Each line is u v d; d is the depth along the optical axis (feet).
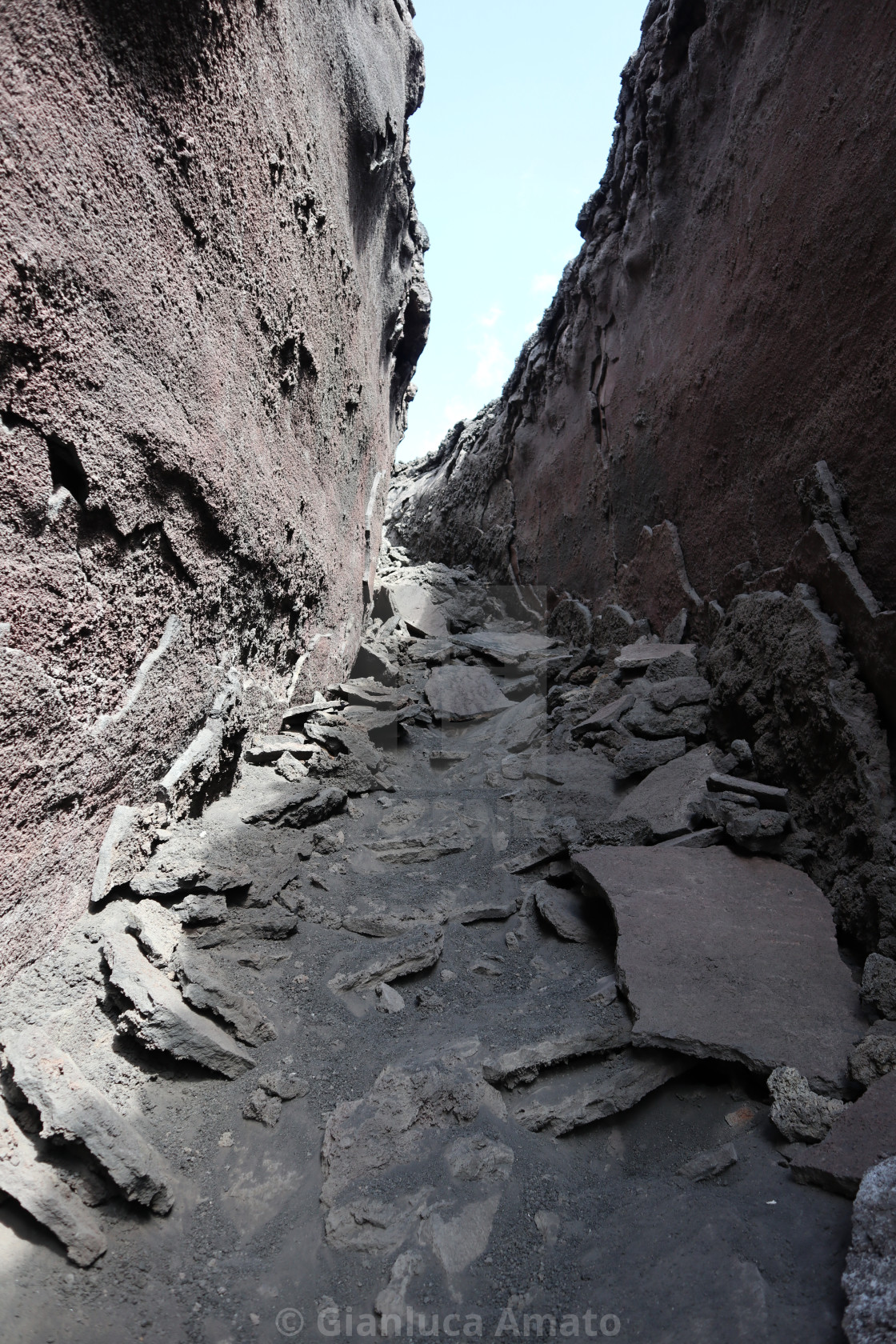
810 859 8.63
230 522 9.79
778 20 12.18
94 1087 5.76
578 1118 6.13
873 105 9.21
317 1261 5.05
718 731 11.92
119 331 7.14
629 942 7.38
